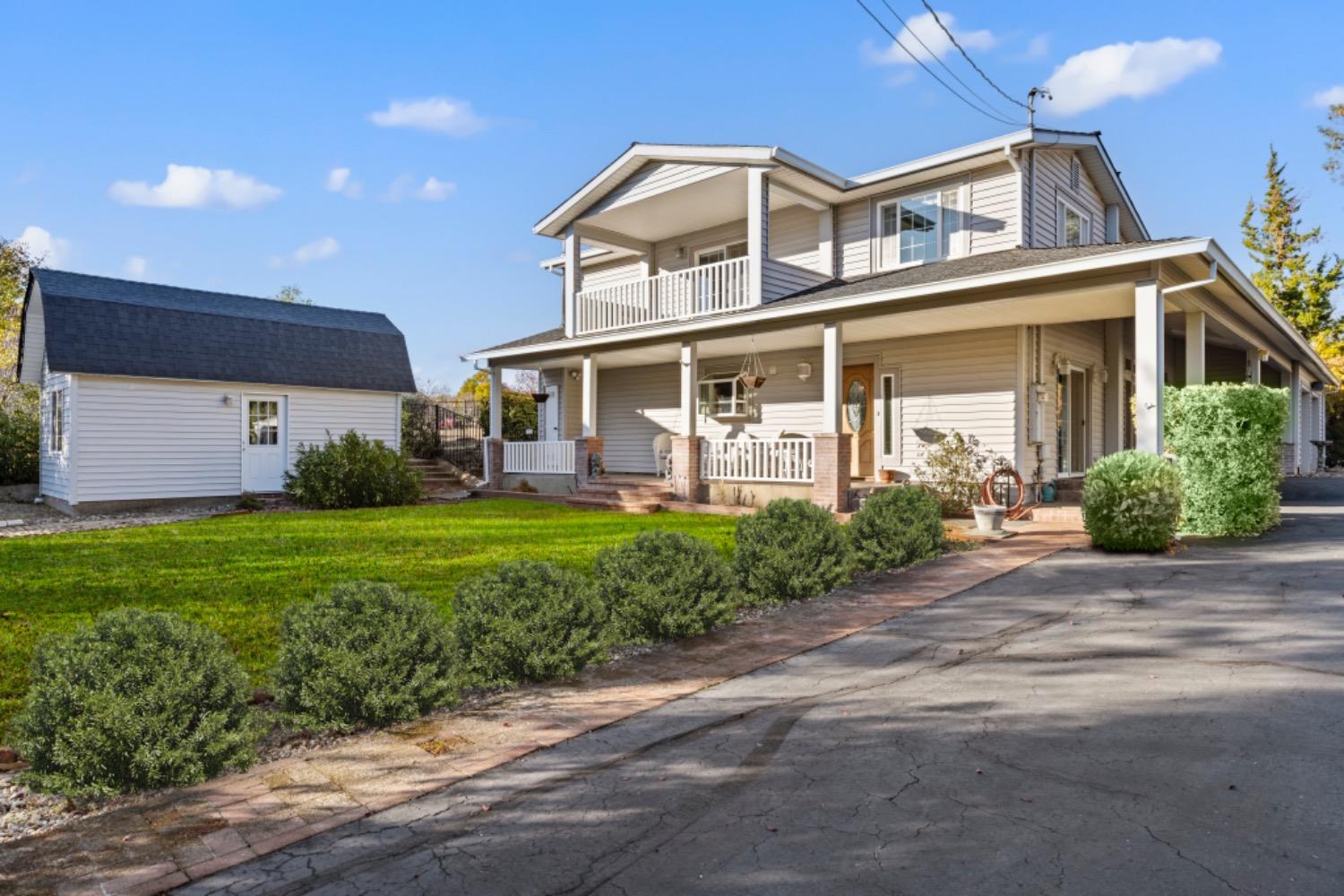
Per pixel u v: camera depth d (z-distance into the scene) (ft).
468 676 16.74
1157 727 13.47
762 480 46.60
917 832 10.20
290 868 9.86
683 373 51.39
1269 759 12.00
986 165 47.55
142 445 53.47
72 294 52.37
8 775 12.87
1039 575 26.94
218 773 12.80
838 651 19.21
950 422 48.96
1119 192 56.75
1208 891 8.64
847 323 44.68
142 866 9.94
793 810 11.02
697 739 13.91
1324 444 86.28
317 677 14.57
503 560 30.42
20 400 80.59
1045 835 9.98
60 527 45.01
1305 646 17.70
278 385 59.21
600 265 73.00
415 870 9.73
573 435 72.54
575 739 14.08
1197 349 41.34
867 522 29.63
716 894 8.97
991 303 38.47
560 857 9.95
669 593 20.57
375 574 27.78
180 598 24.27
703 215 58.75
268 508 54.85
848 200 53.47
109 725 11.86
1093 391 54.65
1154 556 29.40
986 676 16.70
